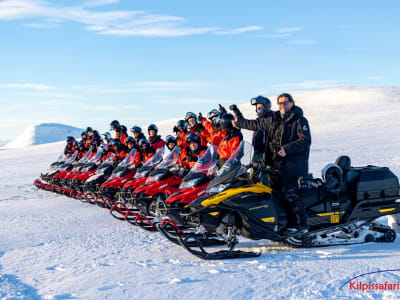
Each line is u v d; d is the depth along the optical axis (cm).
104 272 479
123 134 1303
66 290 422
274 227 554
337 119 6297
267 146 597
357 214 593
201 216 535
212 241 598
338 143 3569
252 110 7450
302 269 465
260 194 550
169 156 877
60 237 707
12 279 474
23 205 1144
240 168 551
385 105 7312
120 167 1023
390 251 538
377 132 4550
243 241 634
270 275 445
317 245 582
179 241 531
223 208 533
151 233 720
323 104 8025
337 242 588
